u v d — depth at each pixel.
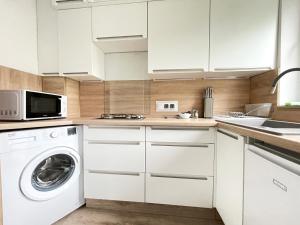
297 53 1.40
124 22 1.60
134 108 2.00
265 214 0.72
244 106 1.83
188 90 1.91
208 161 1.35
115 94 2.02
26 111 1.25
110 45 1.78
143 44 1.76
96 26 1.64
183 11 1.53
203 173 1.36
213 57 1.52
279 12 1.43
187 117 1.71
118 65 2.01
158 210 1.51
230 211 1.09
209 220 1.42
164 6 1.55
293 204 0.56
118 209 1.56
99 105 2.05
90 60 1.68
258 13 1.45
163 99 1.95
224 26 1.49
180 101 1.92
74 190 1.48
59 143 1.33
